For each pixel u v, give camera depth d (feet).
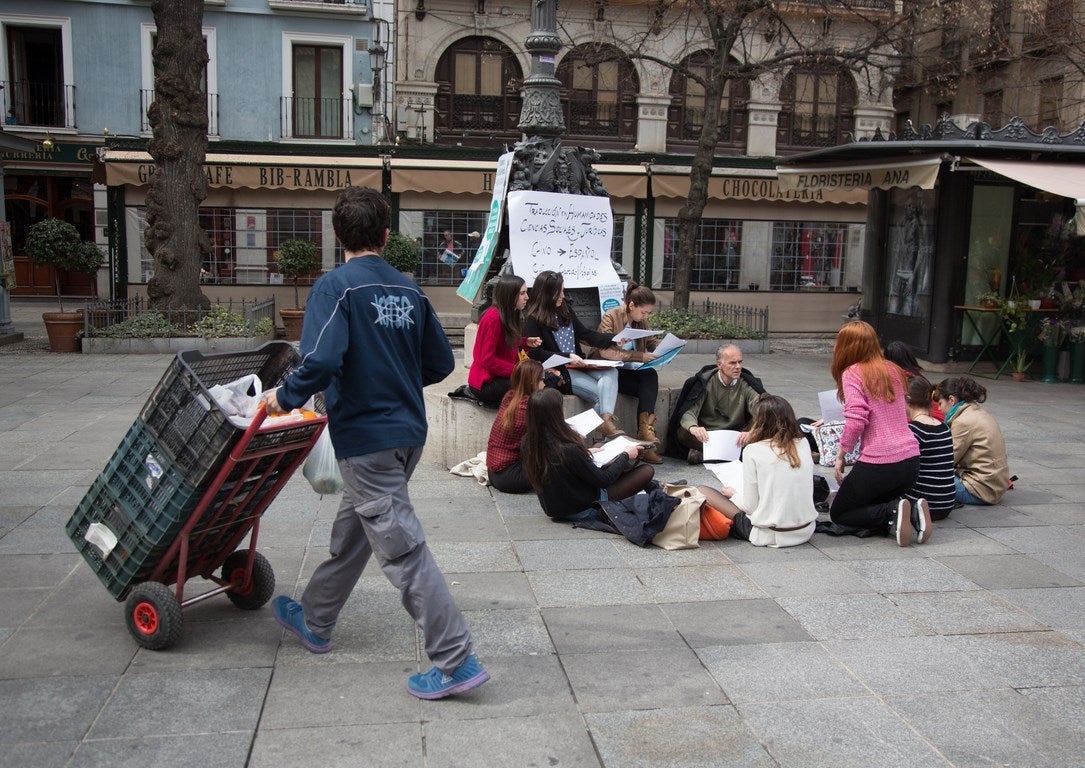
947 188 43.52
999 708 12.00
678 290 55.98
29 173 79.10
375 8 76.02
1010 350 44.39
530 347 23.58
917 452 19.01
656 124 79.20
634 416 25.66
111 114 77.25
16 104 76.95
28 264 81.71
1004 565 17.62
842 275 69.72
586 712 11.68
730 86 79.97
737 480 19.80
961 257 43.96
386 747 10.76
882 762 10.68
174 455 12.08
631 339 22.94
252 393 13.04
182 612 13.61
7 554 16.90
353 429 11.35
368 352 11.30
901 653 13.61
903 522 18.40
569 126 79.20
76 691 11.84
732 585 16.29
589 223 27.50
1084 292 43.06
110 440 26.76
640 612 14.96
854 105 81.20
